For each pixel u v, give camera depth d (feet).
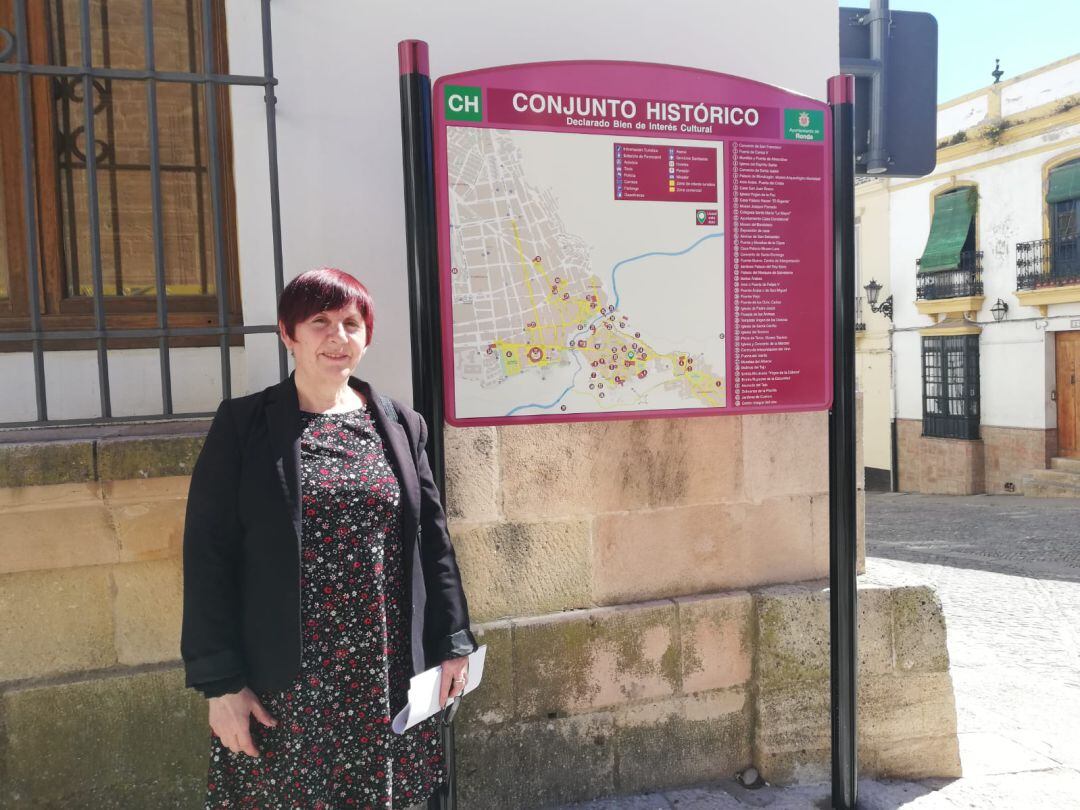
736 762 8.86
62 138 7.95
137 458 6.75
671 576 8.72
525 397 7.34
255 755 4.99
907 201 51.47
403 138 6.39
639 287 7.57
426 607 5.74
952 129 48.49
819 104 7.88
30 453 6.50
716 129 7.61
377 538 5.21
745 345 7.89
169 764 7.21
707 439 8.73
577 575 8.38
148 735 7.14
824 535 9.24
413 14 7.86
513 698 8.08
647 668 8.48
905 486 53.01
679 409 7.79
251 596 4.96
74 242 8.03
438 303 6.50
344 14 7.72
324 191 7.77
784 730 8.79
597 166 7.33
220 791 5.16
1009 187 45.16
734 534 8.91
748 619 8.76
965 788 8.75
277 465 4.98
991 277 46.62
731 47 8.70
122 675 7.06
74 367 7.94
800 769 8.83
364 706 5.09
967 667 13.12
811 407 8.09
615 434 8.41
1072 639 14.76
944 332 49.06
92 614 7.04
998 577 20.77
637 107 7.38
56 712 6.90
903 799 8.49
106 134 8.08
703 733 8.71
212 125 6.89
